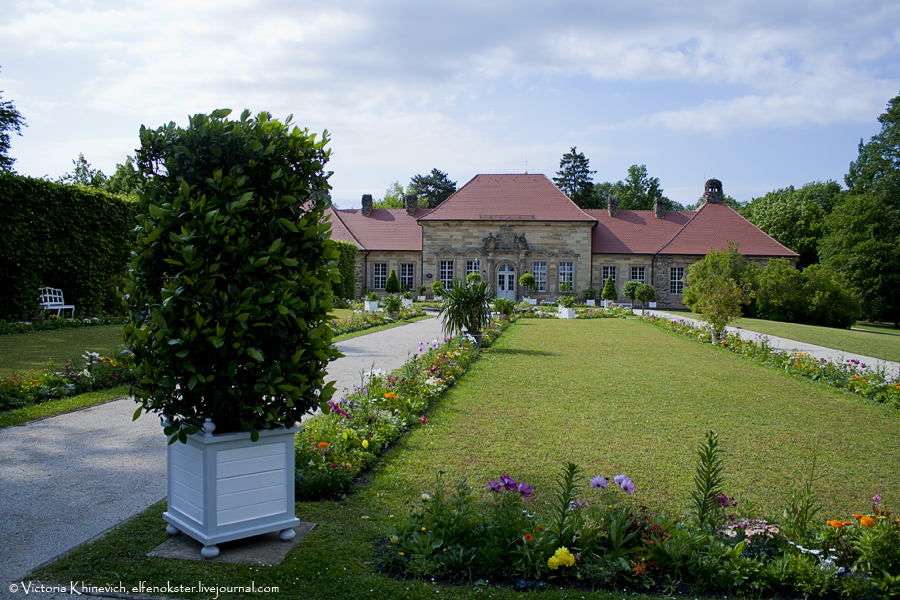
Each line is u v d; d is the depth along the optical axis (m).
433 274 44.28
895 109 48.00
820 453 6.86
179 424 3.89
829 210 65.50
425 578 3.81
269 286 4.01
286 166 4.32
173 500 4.32
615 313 31.25
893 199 45.66
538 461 6.26
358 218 48.38
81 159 52.97
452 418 8.02
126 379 9.51
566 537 3.96
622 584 3.80
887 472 6.23
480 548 3.90
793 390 10.70
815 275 33.84
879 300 43.62
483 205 44.69
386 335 19.02
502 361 13.45
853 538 3.97
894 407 9.45
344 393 9.40
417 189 81.19
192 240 3.88
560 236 43.41
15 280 17.33
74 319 18.05
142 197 4.18
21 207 17.34
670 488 5.55
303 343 4.23
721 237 43.53
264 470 4.14
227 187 4.05
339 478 5.19
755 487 5.69
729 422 8.18
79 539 4.27
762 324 28.39
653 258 43.16
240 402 3.87
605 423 7.92
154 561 3.93
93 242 19.89
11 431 7.01
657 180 79.19
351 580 3.73
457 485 4.51
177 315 3.90
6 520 4.57
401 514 4.76
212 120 4.10
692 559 3.81
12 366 10.59
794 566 3.74
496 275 43.88
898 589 3.59
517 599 3.56
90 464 5.90
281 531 4.27
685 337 20.11
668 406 9.08
